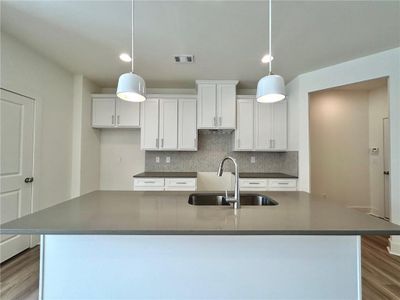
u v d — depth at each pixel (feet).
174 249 4.29
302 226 3.63
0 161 7.60
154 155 13.53
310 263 4.28
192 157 13.56
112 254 4.27
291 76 11.42
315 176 14.51
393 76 8.57
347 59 9.44
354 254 4.31
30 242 9.06
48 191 9.86
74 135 11.53
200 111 12.12
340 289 4.28
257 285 4.29
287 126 12.32
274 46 8.36
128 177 13.74
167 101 12.45
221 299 4.29
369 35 7.59
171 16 6.57
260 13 6.42
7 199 7.87
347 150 14.55
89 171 12.42
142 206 4.98
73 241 4.27
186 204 5.19
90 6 6.15
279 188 11.43
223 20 6.76
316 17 6.61
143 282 4.28
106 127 12.74
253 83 12.62
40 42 8.19
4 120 7.71
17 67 8.13
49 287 4.25
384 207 13.39
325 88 10.33
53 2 5.98
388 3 6.00
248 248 4.30
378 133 13.84
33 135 8.98
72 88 11.46
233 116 12.13
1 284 6.63
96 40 8.01
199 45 8.31
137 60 9.65
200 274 4.29
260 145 12.29
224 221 3.89
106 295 4.26
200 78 11.84
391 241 9.07
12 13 6.46
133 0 5.61
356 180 14.48
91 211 4.50
